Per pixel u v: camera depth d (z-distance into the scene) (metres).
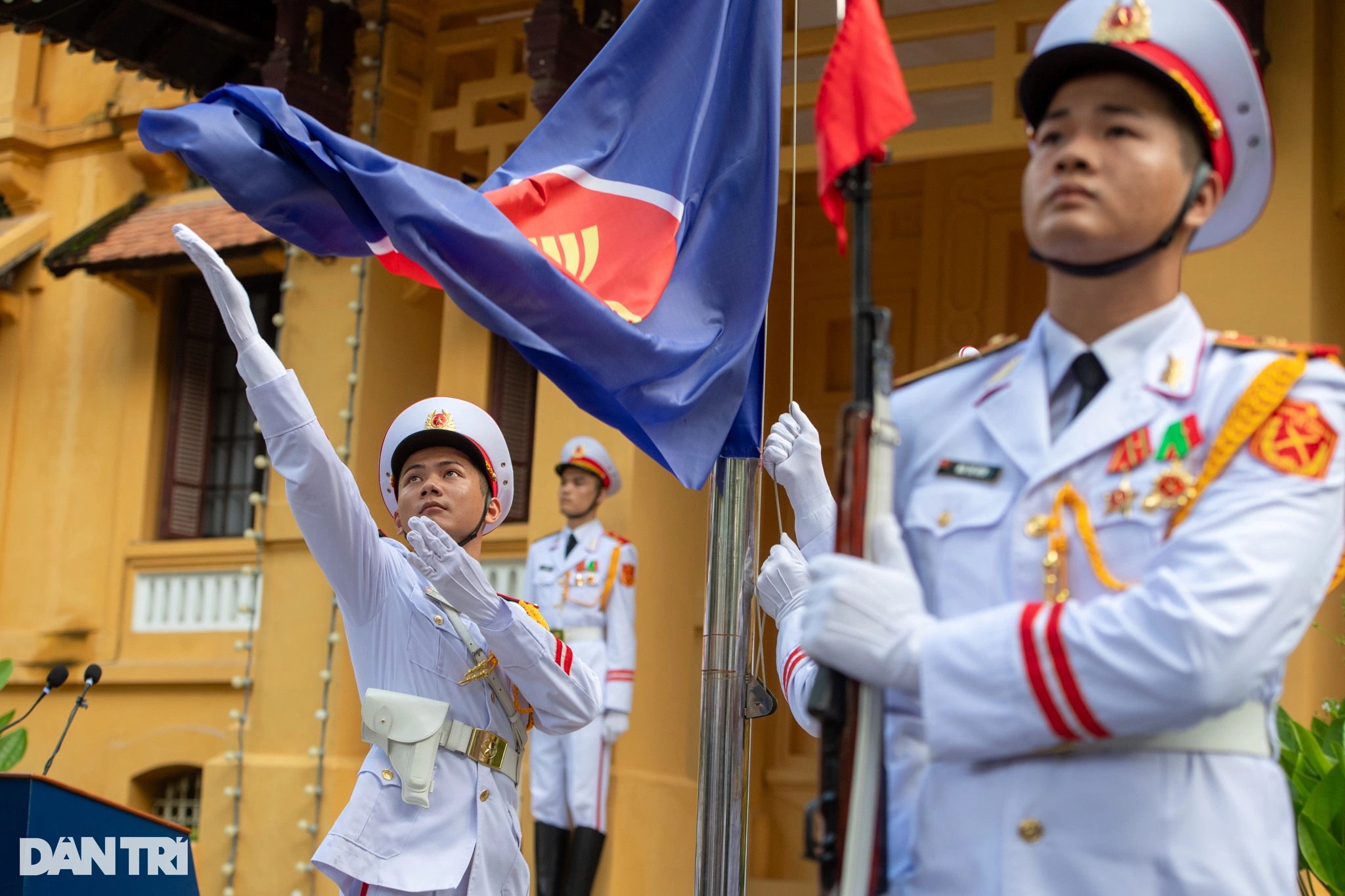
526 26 7.78
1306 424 1.79
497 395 8.72
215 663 9.55
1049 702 1.71
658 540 7.95
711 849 3.66
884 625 1.82
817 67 8.09
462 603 3.53
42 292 10.86
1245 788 1.77
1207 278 6.42
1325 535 1.76
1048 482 1.92
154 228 10.17
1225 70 1.90
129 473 10.30
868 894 1.84
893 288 10.16
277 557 8.59
